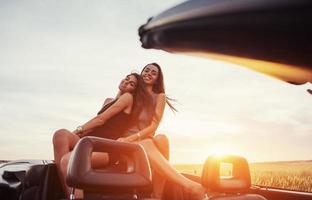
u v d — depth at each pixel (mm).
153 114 2445
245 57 307
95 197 1439
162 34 322
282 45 279
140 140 2344
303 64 296
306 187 4273
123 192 1428
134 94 2398
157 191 2299
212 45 303
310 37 265
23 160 2438
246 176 1978
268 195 2561
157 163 2258
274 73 320
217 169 1894
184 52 327
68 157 1903
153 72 2939
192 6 308
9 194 2254
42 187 1945
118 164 2029
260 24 270
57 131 2113
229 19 279
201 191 2189
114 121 2295
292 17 260
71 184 1290
